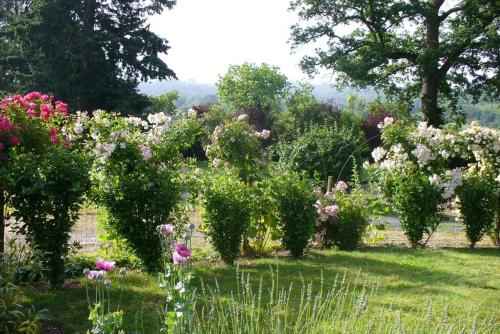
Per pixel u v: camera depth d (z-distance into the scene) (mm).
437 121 18766
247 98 45969
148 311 4703
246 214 6836
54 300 4961
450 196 8594
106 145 6109
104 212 6535
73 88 22688
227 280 5887
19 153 5301
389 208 9203
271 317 3566
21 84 23797
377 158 9234
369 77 18891
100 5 25031
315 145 16328
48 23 23109
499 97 19047
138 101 23891
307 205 7379
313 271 6469
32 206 5152
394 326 3561
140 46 24766
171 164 6609
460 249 8602
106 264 2762
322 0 18734
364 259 7301
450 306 5105
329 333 3607
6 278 4242
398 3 18000
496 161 9258
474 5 17750
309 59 19172
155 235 6066
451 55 17578
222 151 9383
